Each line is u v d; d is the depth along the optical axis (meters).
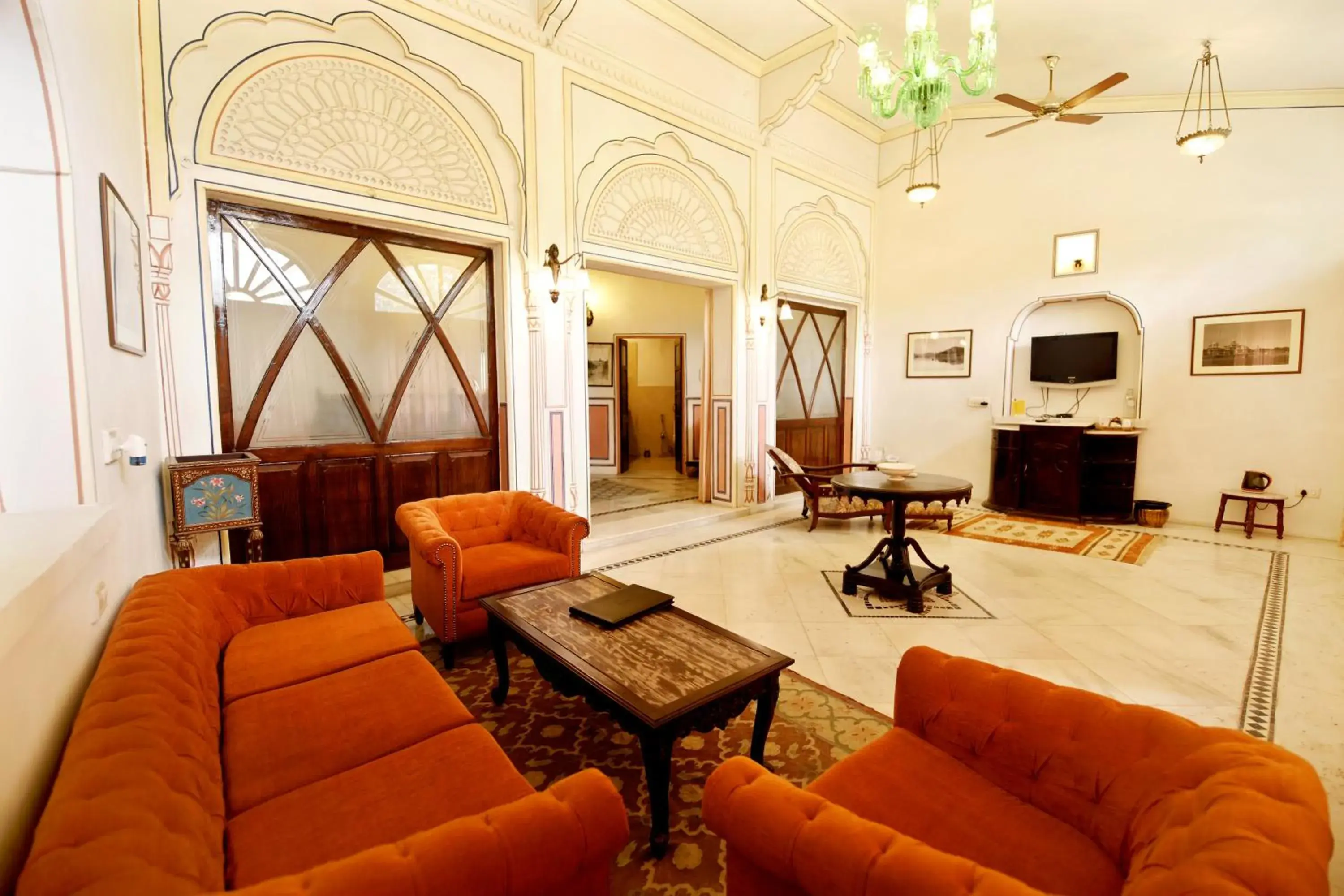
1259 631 3.14
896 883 0.82
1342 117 4.98
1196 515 5.65
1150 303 5.79
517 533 3.54
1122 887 1.03
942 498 3.42
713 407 6.24
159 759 1.05
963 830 1.18
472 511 3.47
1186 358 5.65
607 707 1.77
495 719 2.34
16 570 1.07
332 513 3.71
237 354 3.35
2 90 1.58
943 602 3.60
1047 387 6.46
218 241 3.25
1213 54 4.95
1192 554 4.63
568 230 4.50
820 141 6.62
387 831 1.21
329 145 3.43
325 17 3.33
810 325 7.23
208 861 0.97
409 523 3.07
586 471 4.80
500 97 4.08
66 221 1.70
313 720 1.60
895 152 7.26
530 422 4.43
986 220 6.69
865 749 1.44
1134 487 5.80
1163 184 5.70
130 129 2.58
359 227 3.75
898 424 7.50
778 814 1.00
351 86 3.48
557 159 4.40
